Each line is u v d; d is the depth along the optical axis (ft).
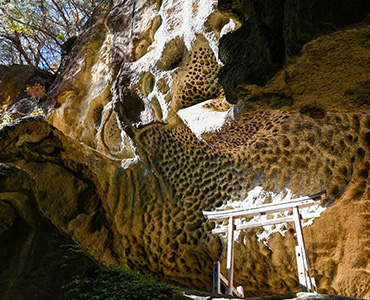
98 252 30.58
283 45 15.33
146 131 33.09
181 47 31.73
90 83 43.80
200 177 31.86
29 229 18.16
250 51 16.88
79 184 30.78
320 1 13.09
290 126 27.09
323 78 15.98
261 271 28.02
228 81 17.25
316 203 23.34
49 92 48.32
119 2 43.62
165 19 33.65
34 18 57.88
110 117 39.75
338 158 25.75
